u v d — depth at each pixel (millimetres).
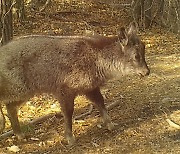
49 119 4254
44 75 3777
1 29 4977
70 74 3756
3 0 4926
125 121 4098
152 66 5543
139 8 7926
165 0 7547
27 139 3955
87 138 3877
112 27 8125
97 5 9531
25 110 4512
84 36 3896
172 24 7488
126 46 3797
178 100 4418
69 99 3805
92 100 3969
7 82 3756
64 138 3914
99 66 3814
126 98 4559
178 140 3736
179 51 6305
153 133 3865
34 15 8648
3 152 3744
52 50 3779
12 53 3758
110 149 3686
